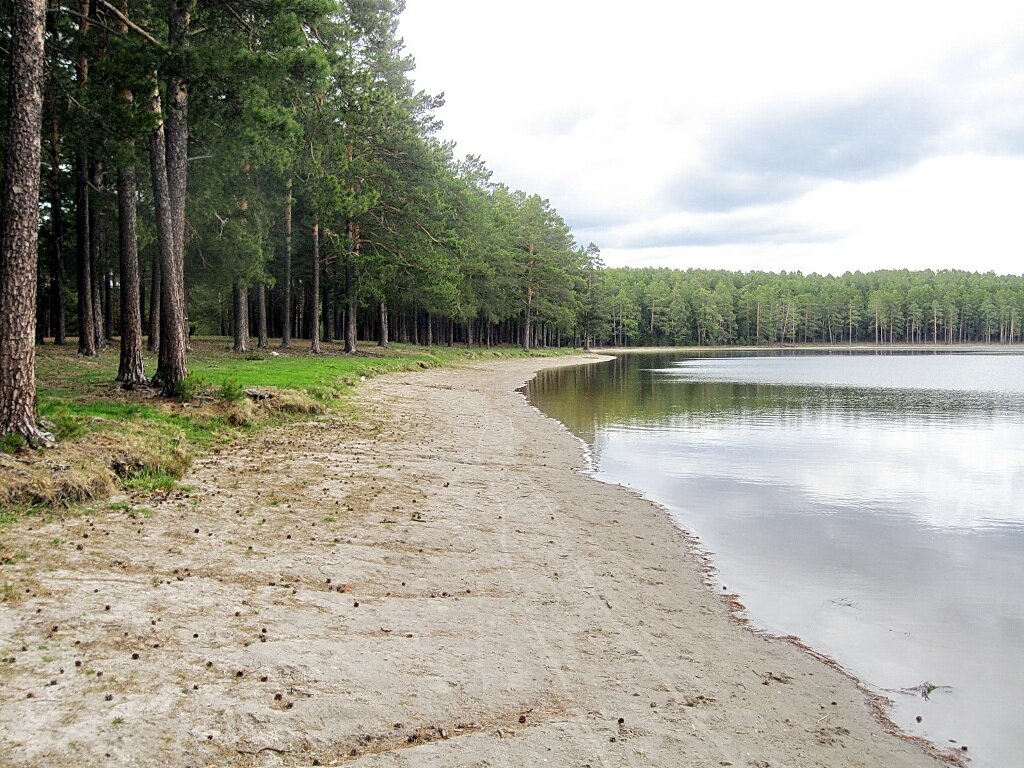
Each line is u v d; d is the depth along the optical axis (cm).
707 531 1002
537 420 2142
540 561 802
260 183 2977
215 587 628
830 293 15388
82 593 580
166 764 382
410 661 525
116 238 3009
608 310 11931
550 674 528
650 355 9844
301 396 1730
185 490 939
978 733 492
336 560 736
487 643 572
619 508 1095
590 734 448
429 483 1145
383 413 1916
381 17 3472
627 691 512
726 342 14275
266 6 1456
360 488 1062
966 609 725
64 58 1633
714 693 522
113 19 1606
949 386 3931
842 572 838
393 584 687
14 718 405
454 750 418
